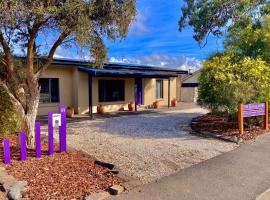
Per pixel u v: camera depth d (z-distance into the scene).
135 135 9.71
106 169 5.69
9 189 4.52
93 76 16.66
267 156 6.80
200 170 5.77
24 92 7.06
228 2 13.03
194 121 12.67
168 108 20.14
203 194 4.60
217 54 12.26
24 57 7.93
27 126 7.00
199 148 7.70
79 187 4.73
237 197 4.51
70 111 14.84
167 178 5.29
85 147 7.76
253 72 9.91
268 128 10.17
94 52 7.30
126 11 6.41
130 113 16.80
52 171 5.44
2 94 7.75
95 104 17.16
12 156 6.32
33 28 6.25
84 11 5.82
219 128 10.32
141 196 4.48
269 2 13.19
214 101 10.55
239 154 6.99
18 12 5.10
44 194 4.42
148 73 18.11
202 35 14.37
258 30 12.41
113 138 9.16
